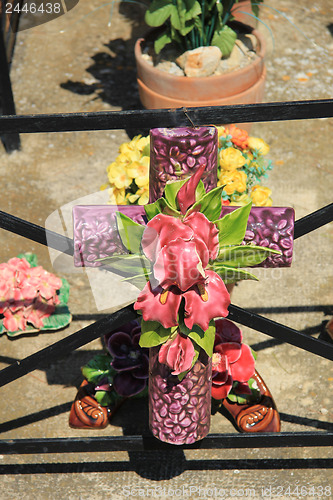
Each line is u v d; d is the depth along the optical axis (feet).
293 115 4.54
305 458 6.79
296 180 10.05
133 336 6.92
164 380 5.04
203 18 9.53
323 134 10.97
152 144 4.47
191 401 5.17
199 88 9.55
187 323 4.27
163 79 9.62
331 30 13.24
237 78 9.53
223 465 6.75
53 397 7.44
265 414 6.83
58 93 11.85
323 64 12.39
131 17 13.71
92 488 6.56
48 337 8.12
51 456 6.87
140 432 7.02
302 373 7.65
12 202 9.80
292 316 8.28
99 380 7.04
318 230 9.45
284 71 12.19
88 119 4.47
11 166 10.44
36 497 6.48
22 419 7.20
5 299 8.06
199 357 4.93
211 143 4.46
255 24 12.55
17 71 12.34
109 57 12.69
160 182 4.62
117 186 6.83
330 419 7.14
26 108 11.53
